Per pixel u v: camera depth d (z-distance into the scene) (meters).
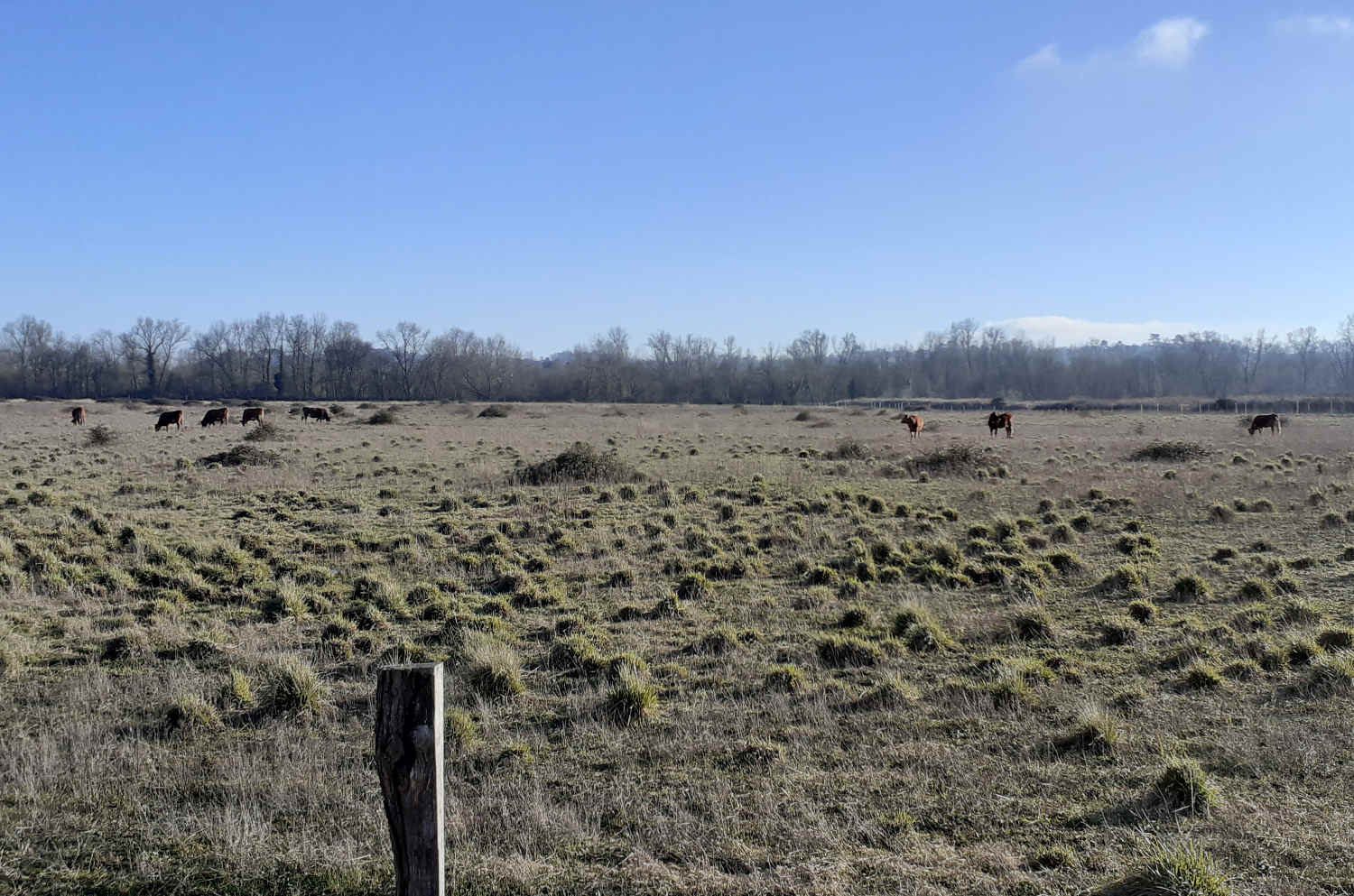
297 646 9.73
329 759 6.62
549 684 8.49
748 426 51.41
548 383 126.44
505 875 4.86
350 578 12.90
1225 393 130.25
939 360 146.88
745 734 7.08
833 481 24.28
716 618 10.97
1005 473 25.91
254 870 4.97
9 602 11.19
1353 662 8.00
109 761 6.60
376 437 39.84
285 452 31.36
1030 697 7.69
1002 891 4.61
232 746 6.92
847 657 9.16
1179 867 4.49
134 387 121.56
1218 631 9.74
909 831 5.36
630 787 6.11
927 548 14.73
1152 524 17.48
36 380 116.75
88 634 9.95
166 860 5.11
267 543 15.15
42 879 4.91
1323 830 5.18
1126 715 7.39
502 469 25.92
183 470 25.58
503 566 13.41
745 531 16.19
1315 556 14.00
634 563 13.93
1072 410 82.06
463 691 8.17
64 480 23.23
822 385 125.44
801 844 5.22
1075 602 11.59
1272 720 7.05
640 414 69.00
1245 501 19.14
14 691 8.16
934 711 7.57
